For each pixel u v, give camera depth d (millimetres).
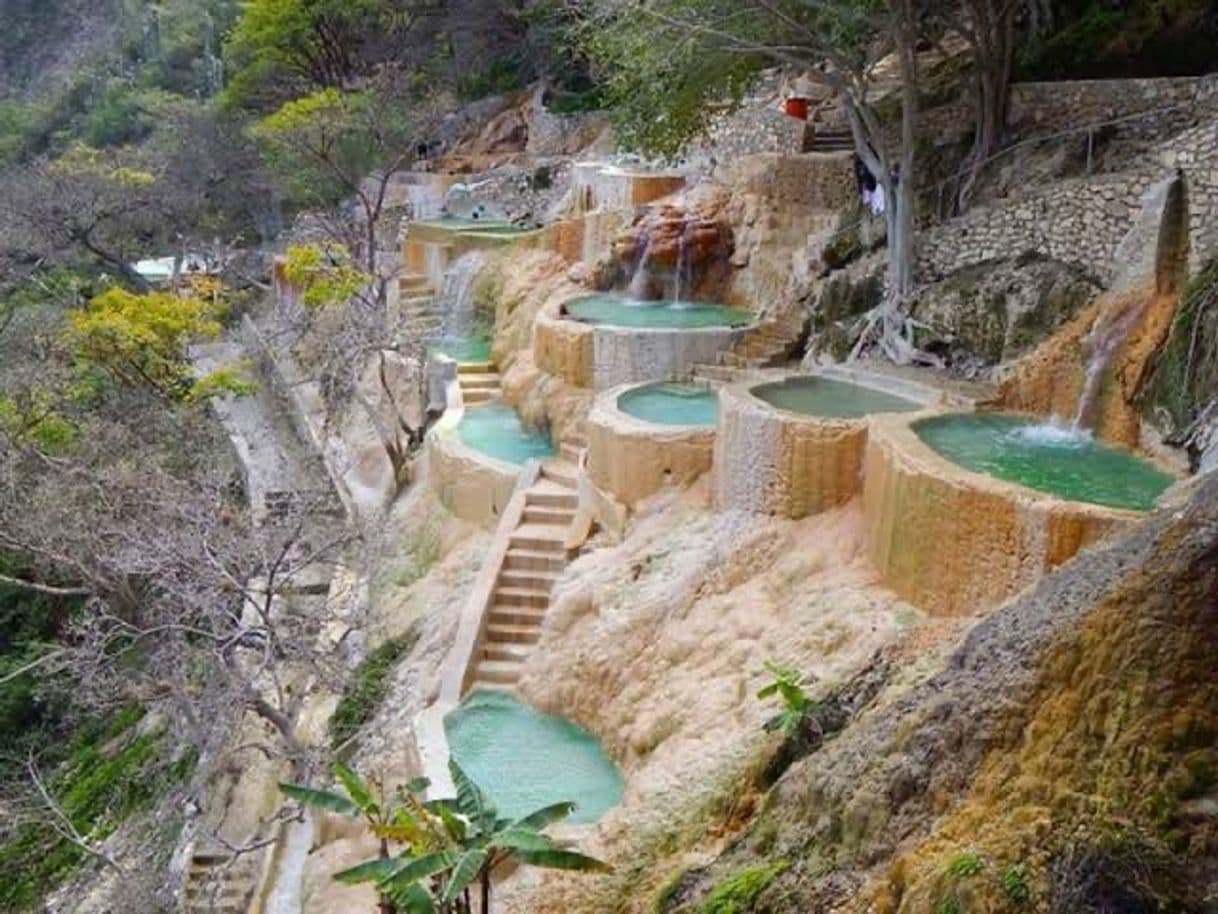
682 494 19078
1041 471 15734
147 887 18016
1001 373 19281
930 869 8219
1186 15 23438
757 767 12938
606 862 13375
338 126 42062
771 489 17484
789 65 24516
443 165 46219
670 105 23625
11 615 30031
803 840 9945
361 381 32406
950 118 24500
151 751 23875
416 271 37438
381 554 23250
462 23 50812
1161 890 7395
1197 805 7664
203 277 42500
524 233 34750
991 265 20625
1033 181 21406
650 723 15695
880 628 14578
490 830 11742
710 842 12812
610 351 24031
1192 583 8352
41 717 28078
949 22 22078
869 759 9836
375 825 12211
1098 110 21594
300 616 20078
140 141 66250
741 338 24047
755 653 15555
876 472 16031
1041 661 8914
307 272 35844
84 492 25578
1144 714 8070
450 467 23828
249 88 52906
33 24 90125
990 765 8742
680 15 21453
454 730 17547
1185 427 15789
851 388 20484
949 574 14328
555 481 22344
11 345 35281
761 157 27875
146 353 32406
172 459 29500
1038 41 24922
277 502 27766
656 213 28609
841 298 23109
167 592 20953
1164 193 17359
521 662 19109
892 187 21781
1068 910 7441
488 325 32750
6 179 49781
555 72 47062
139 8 85000
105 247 46969
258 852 18031
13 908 21750
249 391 33781
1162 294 17312
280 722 17812
